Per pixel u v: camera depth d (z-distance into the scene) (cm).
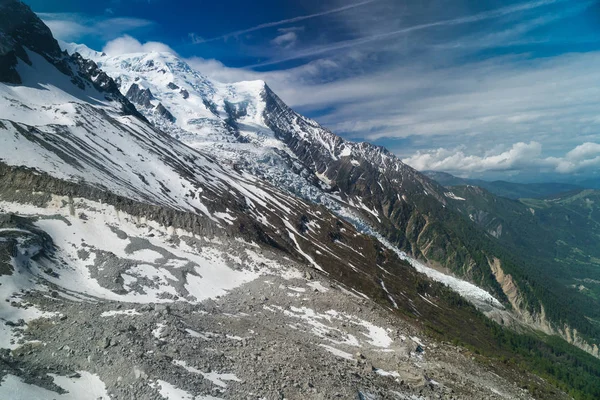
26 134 10469
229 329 5944
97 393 3716
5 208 8388
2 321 4694
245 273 9400
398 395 5281
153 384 3791
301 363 5194
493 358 8812
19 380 3581
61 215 8712
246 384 4266
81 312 5178
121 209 9769
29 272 6306
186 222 10606
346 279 15112
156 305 5916
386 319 8538
